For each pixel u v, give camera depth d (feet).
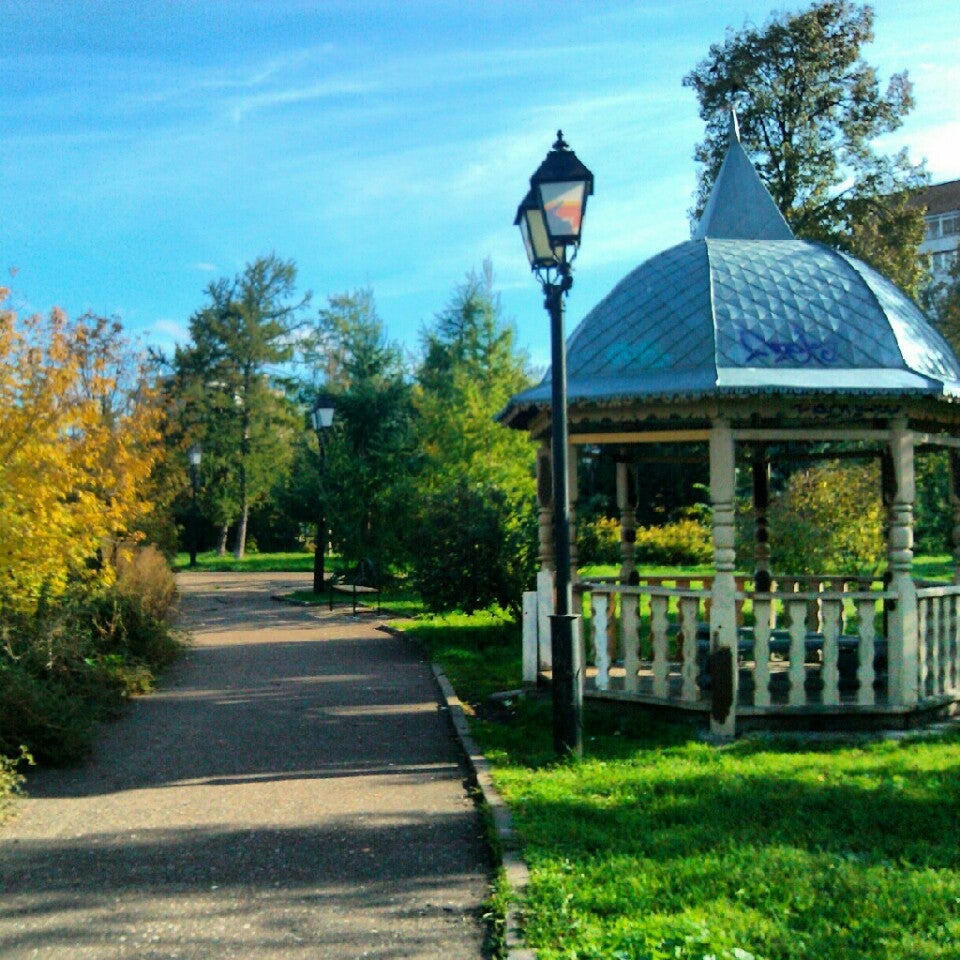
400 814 20.93
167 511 76.48
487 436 79.56
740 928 13.78
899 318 28.78
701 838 17.71
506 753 25.32
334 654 47.01
